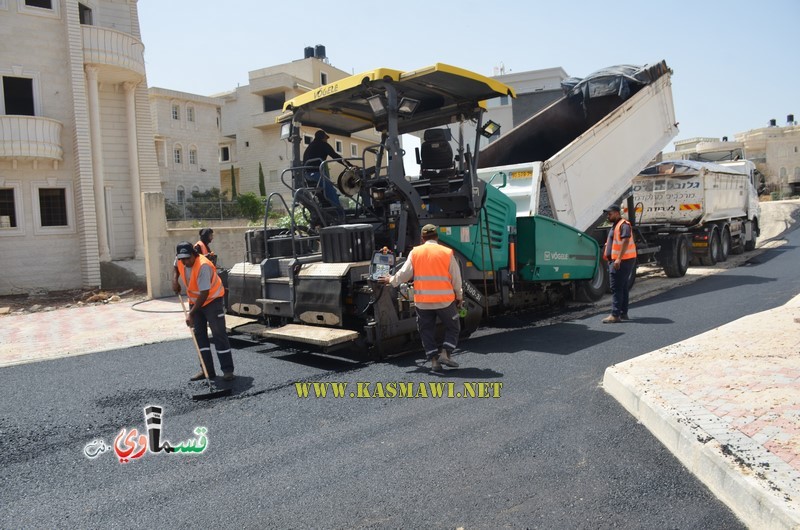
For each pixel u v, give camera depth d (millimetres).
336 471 3988
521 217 9156
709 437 3859
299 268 7230
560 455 4113
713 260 15930
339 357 7156
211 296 6141
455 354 7113
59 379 6750
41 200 18484
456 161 8008
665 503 3432
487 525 3252
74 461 4344
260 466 4121
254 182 39844
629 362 5816
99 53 18750
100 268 19141
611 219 8828
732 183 16953
